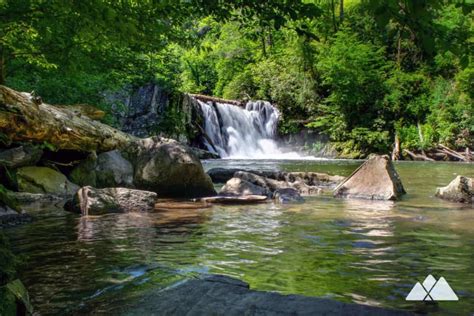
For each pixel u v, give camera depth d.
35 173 7.70
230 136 26.30
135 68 14.66
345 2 27.91
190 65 38.34
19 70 12.47
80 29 5.62
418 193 8.55
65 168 9.15
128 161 8.83
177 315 2.26
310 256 3.73
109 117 15.27
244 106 28.97
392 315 2.17
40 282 2.95
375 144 25.72
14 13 6.02
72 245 4.06
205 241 4.30
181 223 5.23
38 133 7.89
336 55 26.59
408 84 27.31
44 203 6.75
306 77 29.02
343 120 26.98
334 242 4.26
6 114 7.23
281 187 8.80
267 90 31.39
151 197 6.43
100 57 11.40
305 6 3.62
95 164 8.61
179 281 2.85
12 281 2.52
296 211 6.25
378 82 27.33
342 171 14.46
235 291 2.51
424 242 4.24
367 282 3.03
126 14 4.97
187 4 5.30
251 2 3.96
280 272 3.27
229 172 11.06
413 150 24.97
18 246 4.01
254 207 6.60
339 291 2.84
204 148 24.67
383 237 4.48
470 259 3.60
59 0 4.61
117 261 3.51
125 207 6.09
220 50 36.72
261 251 3.90
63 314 2.39
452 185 7.62
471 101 24.61
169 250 3.92
